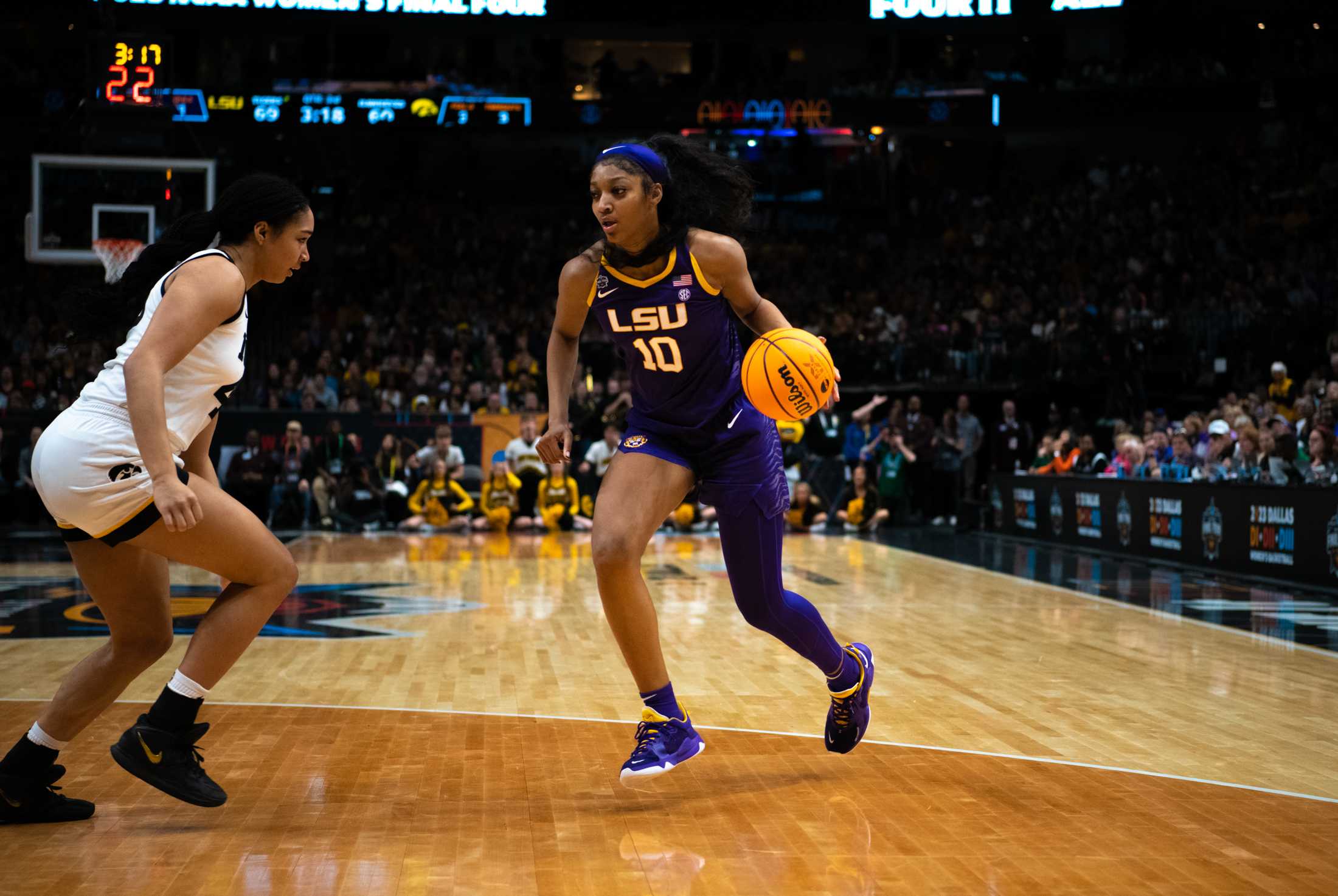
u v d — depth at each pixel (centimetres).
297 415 1566
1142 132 2620
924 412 1877
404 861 283
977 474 1836
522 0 2319
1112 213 2348
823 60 2697
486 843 298
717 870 278
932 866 281
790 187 2527
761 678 544
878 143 2625
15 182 2172
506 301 2253
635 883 268
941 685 532
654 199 329
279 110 2283
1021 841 302
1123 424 1397
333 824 313
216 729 433
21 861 281
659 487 341
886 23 2366
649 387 348
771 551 352
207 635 302
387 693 507
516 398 1708
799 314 2209
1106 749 409
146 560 306
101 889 261
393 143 2570
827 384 330
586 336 1953
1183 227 2258
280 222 313
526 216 2592
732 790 352
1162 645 650
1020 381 1847
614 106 2370
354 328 2045
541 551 1220
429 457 1509
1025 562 1124
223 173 2483
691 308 335
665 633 680
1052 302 2117
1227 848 296
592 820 319
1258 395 1455
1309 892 263
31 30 2131
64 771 318
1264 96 2317
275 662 588
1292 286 1902
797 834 307
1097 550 1220
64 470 287
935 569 1064
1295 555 918
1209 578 986
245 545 301
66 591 878
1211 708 482
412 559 1131
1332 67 2259
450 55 2647
